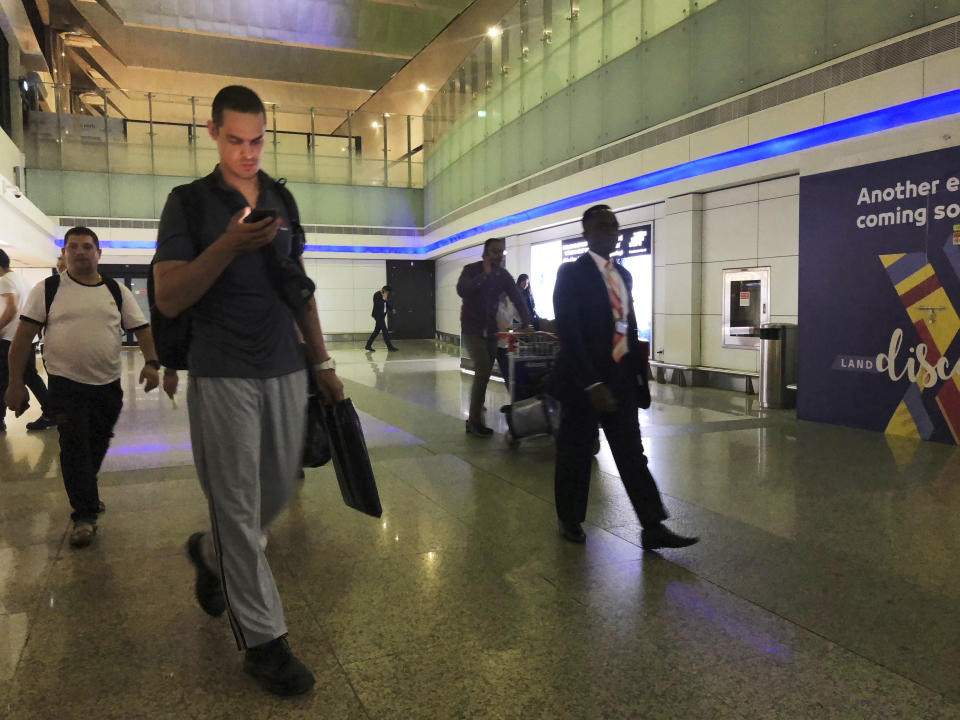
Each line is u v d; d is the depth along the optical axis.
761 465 4.92
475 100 16.83
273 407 2.13
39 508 4.02
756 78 8.35
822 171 6.48
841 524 3.62
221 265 1.83
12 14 14.95
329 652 2.34
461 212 17.98
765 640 2.40
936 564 3.06
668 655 2.30
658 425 6.57
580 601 2.72
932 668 2.21
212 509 2.08
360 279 22.89
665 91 9.91
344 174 21.91
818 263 6.59
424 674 2.20
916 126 5.70
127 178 19.80
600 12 11.22
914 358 5.82
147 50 19.28
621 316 3.20
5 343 6.36
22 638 2.44
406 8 16.11
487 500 4.12
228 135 2.07
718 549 3.27
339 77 21.19
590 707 2.01
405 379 10.98
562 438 3.33
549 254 13.67
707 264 9.73
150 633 2.49
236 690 2.12
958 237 5.45
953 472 4.67
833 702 2.03
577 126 12.16
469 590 2.83
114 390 3.54
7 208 11.75
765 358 7.67
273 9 16.36
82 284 3.44
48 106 19.17
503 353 7.57
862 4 6.98
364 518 3.78
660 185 10.16
